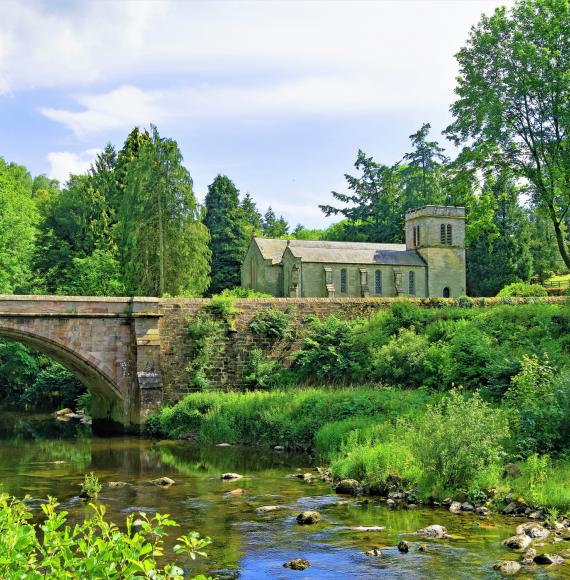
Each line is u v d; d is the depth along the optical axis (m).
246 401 27.50
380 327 32.69
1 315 28.34
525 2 34.38
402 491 15.62
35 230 63.31
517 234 67.06
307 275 59.38
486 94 34.56
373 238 84.38
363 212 88.31
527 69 33.50
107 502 15.69
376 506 14.80
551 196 33.66
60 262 56.09
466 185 36.44
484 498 14.51
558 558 10.80
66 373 43.66
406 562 10.85
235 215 80.19
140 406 29.34
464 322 29.98
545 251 75.44
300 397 26.25
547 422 17.08
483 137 35.41
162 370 31.31
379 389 26.97
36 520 13.90
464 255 65.44
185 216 50.00
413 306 33.59
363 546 11.84
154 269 49.22
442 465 15.16
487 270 65.94
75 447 25.92
